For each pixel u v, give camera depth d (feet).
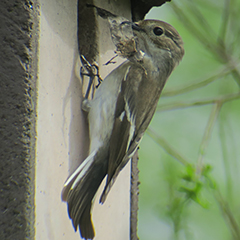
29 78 11.16
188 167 11.59
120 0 11.43
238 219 11.89
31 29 11.16
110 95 11.31
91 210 11.27
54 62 11.21
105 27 11.39
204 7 12.01
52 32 11.21
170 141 12.07
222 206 11.78
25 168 11.16
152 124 12.11
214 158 12.07
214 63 12.05
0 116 11.16
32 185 11.16
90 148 11.29
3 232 11.16
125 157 11.31
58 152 11.22
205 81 11.85
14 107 11.16
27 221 11.16
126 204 11.46
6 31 11.16
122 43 11.33
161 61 11.38
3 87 11.16
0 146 11.16
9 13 11.16
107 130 11.30
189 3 11.93
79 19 11.36
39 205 11.18
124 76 11.34
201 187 11.54
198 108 12.12
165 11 12.04
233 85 12.00
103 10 11.34
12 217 11.16
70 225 11.25
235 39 11.93
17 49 11.16
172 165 11.85
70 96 11.27
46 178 11.19
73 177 11.24
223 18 11.93
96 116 11.30
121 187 11.43
